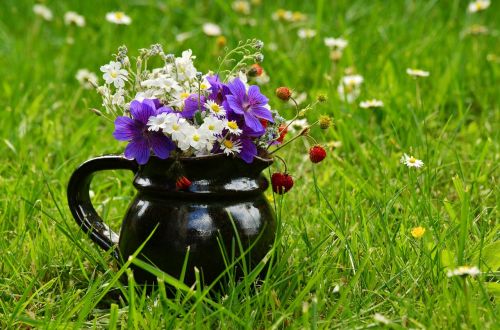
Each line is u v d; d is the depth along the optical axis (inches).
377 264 99.4
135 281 94.3
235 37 203.3
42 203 122.4
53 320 92.2
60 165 140.9
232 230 90.7
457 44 206.4
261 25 224.1
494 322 86.0
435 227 108.7
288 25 232.4
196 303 85.1
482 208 120.9
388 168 138.3
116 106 95.3
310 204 128.1
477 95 181.3
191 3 252.2
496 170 138.1
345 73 187.3
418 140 146.5
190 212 90.4
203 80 93.5
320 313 92.4
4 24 246.4
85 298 90.1
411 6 241.1
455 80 178.2
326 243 106.8
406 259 102.6
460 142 157.2
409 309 88.2
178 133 86.3
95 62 205.3
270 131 93.0
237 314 87.0
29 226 113.4
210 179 90.0
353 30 224.2
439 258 98.0
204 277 91.0
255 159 91.4
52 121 161.6
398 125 154.0
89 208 100.9
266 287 89.8
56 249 108.3
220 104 93.3
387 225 108.1
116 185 132.0
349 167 132.6
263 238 93.4
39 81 190.4
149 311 90.3
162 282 86.6
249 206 92.7
